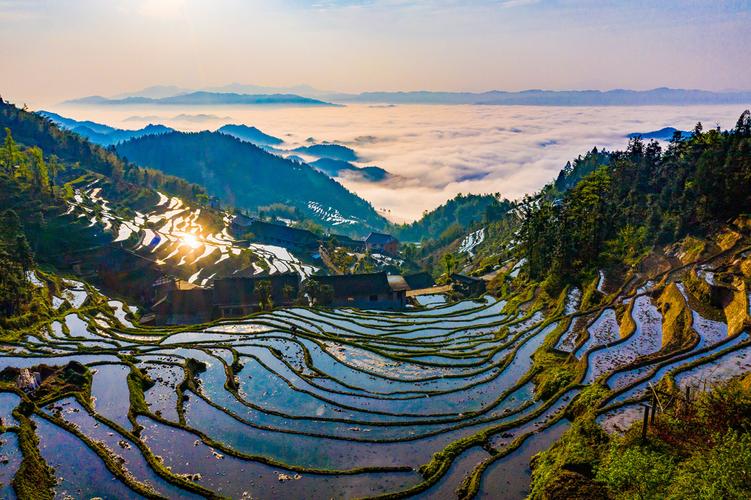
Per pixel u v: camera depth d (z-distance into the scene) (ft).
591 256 358.84
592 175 463.83
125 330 295.07
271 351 255.70
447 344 273.33
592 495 114.62
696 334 204.23
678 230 345.72
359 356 254.27
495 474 143.84
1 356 241.35
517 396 201.46
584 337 231.09
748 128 384.68
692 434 126.82
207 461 159.43
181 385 212.84
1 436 162.30
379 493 143.84
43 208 511.81
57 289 367.66
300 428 182.09
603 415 149.28
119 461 157.07
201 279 458.91
